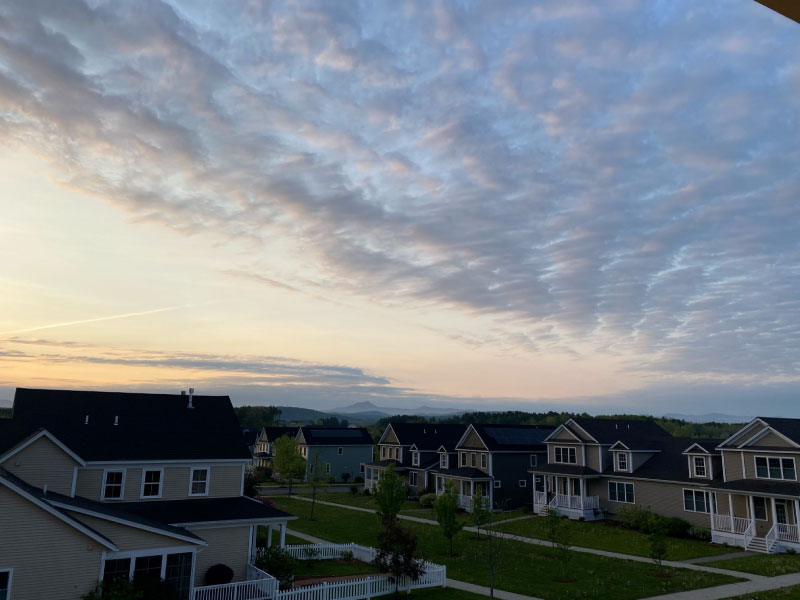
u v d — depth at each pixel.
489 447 55.00
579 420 51.88
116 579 20.02
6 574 17.66
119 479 27.14
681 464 43.94
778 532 35.09
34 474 24.44
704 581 26.78
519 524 45.03
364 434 86.31
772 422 38.22
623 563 31.11
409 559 24.89
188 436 30.14
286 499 59.44
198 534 25.19
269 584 23.23
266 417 167.88
